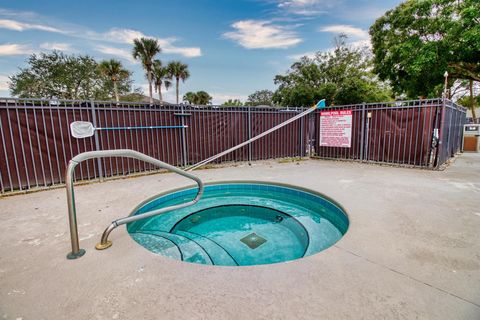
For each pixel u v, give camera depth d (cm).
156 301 152
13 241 238
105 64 1877
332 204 361
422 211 301
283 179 496
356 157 704
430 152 570
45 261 200
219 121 661
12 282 173
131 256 206
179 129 607
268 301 149
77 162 200
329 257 199
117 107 520
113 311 144
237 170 607
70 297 157
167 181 496
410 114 592
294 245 289
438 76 1102
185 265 191
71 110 471
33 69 1938
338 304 146
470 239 227
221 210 406
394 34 1229
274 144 754
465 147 918
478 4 920
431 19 1078
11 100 416
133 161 549
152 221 355
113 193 410
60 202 366
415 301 148
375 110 651
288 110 765
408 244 219
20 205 353
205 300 151
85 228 267
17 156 429
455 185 424
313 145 812
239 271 181
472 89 1745
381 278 171
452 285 162
